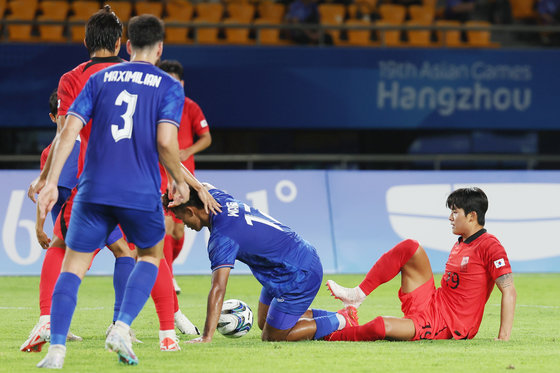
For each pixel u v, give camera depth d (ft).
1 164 193.98
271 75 186.91
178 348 58.85
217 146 199.21
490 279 67.05
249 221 63.10
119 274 62.49
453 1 205.57
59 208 66.33
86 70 61.05
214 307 62.39
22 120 180.34
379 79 188.65
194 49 184.85
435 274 136.26
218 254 62.28
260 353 57.72
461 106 190.19
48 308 58.95
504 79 191.01
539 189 144.15
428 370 51.75
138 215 50.72
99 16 62.39
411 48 189.06
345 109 188.55
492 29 191.11
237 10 201.57
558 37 206.18
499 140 206.59
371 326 64.90
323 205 141.79
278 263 63.46
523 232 141.38
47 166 60.95
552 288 119.96
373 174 144.97
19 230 132.26
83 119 50.98
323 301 102.99
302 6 194.39
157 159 51.57
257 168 200.13
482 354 58.59
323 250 138.10
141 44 53.01
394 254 66.44
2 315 85.92
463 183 144.46
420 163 205.87
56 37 193.47
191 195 62.49
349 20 201.87
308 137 202.80
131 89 51.11
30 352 58.23
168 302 58.59
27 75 180.04
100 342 65.62
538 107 191.93
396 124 189.57
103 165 50.31
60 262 59.88
